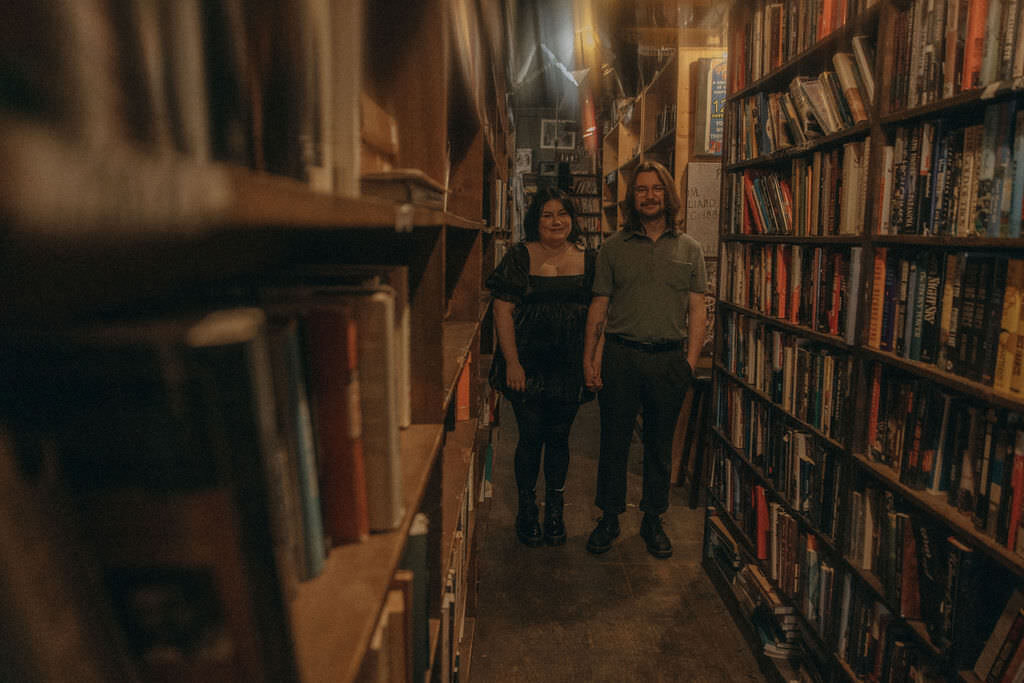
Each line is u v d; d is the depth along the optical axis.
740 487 2.60
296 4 0.46
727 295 2.82
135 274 0.38
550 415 2.89
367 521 0.72
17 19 0.25
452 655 1.39
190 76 0.34
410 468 0.91
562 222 2.62
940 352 1.41
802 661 2.05
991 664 1.26
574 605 2.54
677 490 3.74
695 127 3.66
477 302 2.00
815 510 1.96
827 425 1.90
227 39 0.38
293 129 0.47
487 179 3.06
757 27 2.44
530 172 9.85
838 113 1.86
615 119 7.12
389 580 0.63
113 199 0.19
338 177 0.56
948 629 1.36
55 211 0.18
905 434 1.52
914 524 1.48
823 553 1.97
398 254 1.08
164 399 0.32
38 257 0.24
